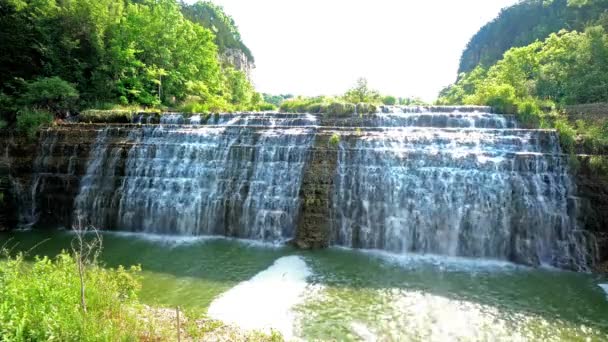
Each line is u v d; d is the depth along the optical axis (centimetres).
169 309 1155
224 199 2005
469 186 1748
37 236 1969
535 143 1841
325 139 2023
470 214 1717
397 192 1819
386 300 1269
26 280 937
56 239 1919
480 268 1568
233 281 1417
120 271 1209
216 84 5144
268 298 1274
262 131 2194
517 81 3294
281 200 1933
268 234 1920
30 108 2630
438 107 2438
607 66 2586
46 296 853
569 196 1645
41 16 3256
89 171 2236
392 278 1454
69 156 2288
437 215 1755
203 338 965
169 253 1722
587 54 2703
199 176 2109
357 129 2142
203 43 4978
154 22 4234
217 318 1130
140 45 4056
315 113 2527
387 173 1856
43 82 2773
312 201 1853
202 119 2566
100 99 3366
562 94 2825
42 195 2208
